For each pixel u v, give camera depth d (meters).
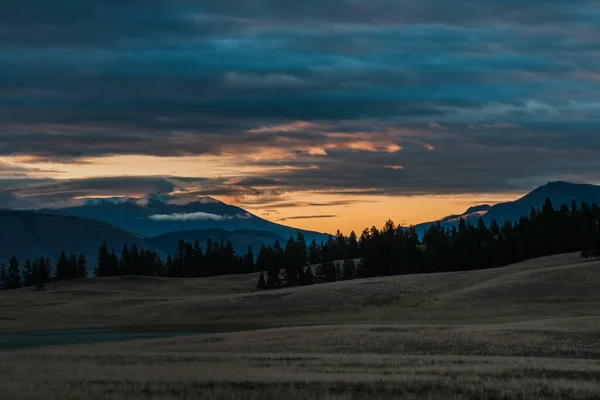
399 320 82.88
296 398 24.05
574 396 24.77
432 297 96.25
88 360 37.56
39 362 36.19
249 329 81.12
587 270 96.62
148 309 103.38
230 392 24.97
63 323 97.50
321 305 96.56
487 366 32.91
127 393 24.50
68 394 23.88
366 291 102.00
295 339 52.25
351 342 49.50
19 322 100.19
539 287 91.44
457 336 49.38
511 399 24.36
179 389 25.61
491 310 84.00
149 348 50.91
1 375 29.27
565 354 42.56
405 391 25.83
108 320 99.25
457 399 24.17
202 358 38.41
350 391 25.89
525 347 44.69
